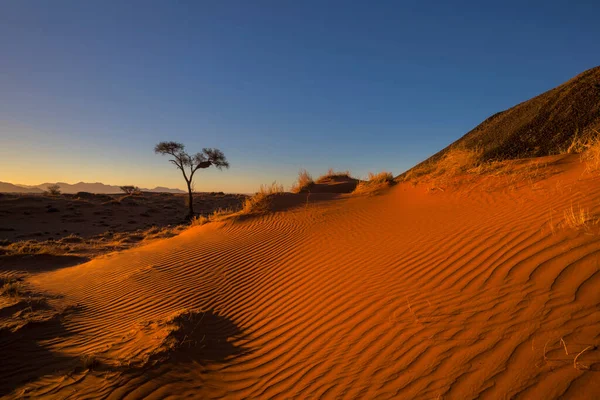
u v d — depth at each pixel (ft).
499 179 28.76
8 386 15.02
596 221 15.01
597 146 24.29
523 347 10.23
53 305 25.71
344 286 19.10
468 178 32.73
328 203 43.27
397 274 18.06
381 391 10.86
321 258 24.59
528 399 8.63
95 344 18.88
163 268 31.55
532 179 25.50
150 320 20.67
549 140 94.32
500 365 9.97
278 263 26.53
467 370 10.30
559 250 14.16
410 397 10.19
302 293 20.35
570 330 10.12
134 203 140.77
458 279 15.40
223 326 19.35
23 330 20.62
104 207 125.80
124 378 14.56
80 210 116.88
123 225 102.12
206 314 21.03
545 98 124.67
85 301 26.66
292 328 17.04
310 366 13.58
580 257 13.12
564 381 8.69
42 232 84.28
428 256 18.84
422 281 16.44
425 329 12.92
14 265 44.50
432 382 10.41
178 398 13.35
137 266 33.96
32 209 109.60
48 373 15.87
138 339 18.11
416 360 11.58
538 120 109.40
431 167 45.29
